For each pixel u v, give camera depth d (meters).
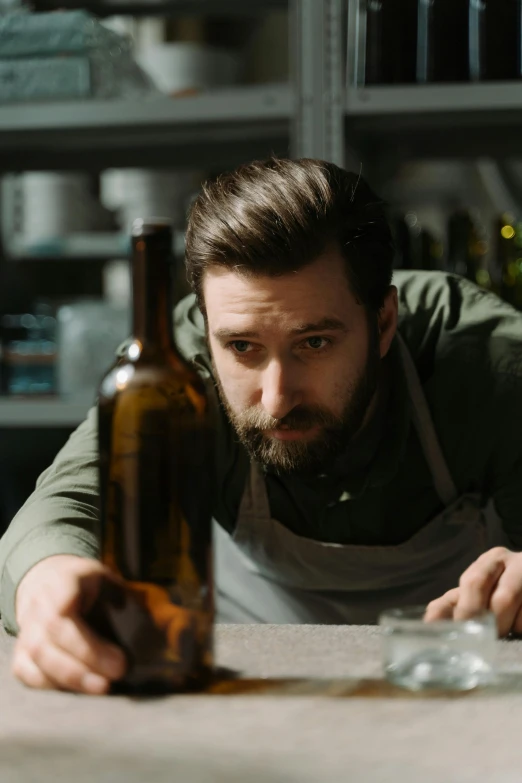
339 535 1.60
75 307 2.53
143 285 0.79
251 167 1.29
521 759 0.60
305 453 1.25
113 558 0.78
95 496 1.13
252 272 1.15
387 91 2.25
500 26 2.22
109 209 3.10
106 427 0.79
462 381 1.56
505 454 1.58
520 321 1.63
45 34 2.46
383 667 0.82
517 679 0.79
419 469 1.58
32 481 2.77
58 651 0.76
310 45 2.29
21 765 0.60
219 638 0.94
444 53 2.25
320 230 1.17
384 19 2.27
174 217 2.93
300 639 0.94
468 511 1.60
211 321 1.22
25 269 3.14
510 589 0.96
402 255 2.28
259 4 2.78
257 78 3.79
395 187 3.33
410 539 1.60
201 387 0.81
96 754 0.62
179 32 2.80
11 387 2.57
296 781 0.57
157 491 0.78
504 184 3.10
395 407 1.51
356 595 1.69
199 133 2.61
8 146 2.81
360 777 0.57
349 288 1.22
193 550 0.78
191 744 0.64
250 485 1.55
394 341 1.53
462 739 0.64
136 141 2.73
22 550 0.94
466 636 0.78
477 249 2.34
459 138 2.59
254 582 1.75
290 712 0.70
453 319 1.62
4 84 2.49
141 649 0.76
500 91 2.20
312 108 2.29
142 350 0.80
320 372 1.21
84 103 2.45
